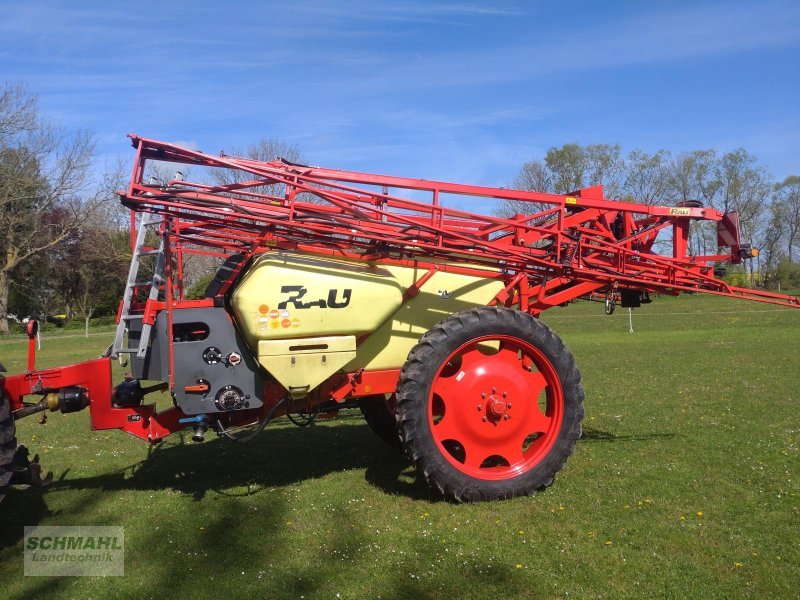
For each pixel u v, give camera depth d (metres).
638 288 5.86
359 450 6.58
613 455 6.05
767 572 3.62
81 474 5.99
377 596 3.47
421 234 5.02
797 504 4.64
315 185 4.82
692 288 5.84
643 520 4.41
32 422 8.67
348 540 4.21
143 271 6.31
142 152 4.41
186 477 5.78
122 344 4.86
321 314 4.71
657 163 52.03
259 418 5.07
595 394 9.51
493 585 3.55
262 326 4.55
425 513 4.64
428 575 3.69
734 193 55.91
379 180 4.95
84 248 42.38
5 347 24.88
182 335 4.83
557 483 5.23
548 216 6.33
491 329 4.85
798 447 6.09
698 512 4.53
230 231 5.55
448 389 4.94
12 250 39.72
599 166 49.25
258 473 5.83
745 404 8.27
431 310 5.36
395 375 5.28
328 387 5.08
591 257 5.93
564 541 4.10
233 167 4.60
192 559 4.01
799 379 10.12
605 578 3.61
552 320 29.69
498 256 5.14
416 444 4.66
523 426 5.01
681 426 7.18
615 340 19.19
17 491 5.41
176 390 4.60
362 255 5.07
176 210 4.64
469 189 5.17
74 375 4.71
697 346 16.17
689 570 3.67
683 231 6.13
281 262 4.70
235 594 3.55
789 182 66.69
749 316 27.28
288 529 4.44
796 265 59.19
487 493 4.80
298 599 3.48
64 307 52.12
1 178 36.94
